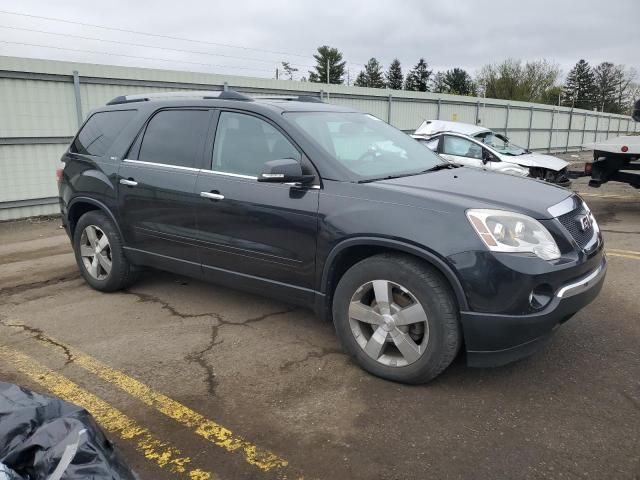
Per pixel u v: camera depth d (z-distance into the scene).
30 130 10.26
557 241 3.14
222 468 2.59
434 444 2.76
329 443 2.77
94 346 3.96
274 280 3.81
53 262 6.50
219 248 4.05
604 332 4.10
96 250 5.08
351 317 3.44
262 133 3.90
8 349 3.93
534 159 11.55
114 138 4.88
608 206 10.50
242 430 2.90
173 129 4.45
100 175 4.84
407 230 3.11
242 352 3.83
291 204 3.59
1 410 2.06
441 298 3.07
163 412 3.08
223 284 4.21
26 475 1.85
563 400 3.15
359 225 3.28
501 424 2.92
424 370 3.19
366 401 3.16
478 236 2.98
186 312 4.61
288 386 3.35
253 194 3.78
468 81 75.00
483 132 12.73
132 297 5.01
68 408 2.17
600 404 3.11
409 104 20.12
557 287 3.07
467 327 3.02
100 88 11.16
